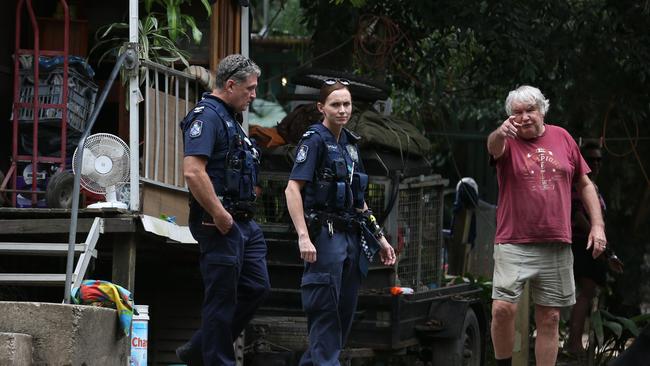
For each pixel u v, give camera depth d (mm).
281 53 31516
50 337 9555
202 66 14453
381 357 14172
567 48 18547
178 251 13812
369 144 13703
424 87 19562
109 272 14742
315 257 10219
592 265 15992
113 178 12023
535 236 11320
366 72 18453
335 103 10422
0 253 11625
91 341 9938
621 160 19797
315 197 10383
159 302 14789
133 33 12234
